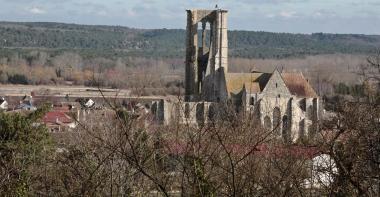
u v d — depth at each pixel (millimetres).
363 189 31406
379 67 37875
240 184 29906
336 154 32625
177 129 30328
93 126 42406
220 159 29922
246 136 34250
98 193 30938
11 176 39469
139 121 33219
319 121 40750
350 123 33156
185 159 27797
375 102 34562
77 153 36219
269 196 30719
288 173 31719
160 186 26453
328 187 33062
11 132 65500
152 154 29422
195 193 27219
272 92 159625
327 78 189625
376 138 32406
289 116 160000
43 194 36781
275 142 36812
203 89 175625
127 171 30094
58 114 120188
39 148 57500
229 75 166500
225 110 43125
